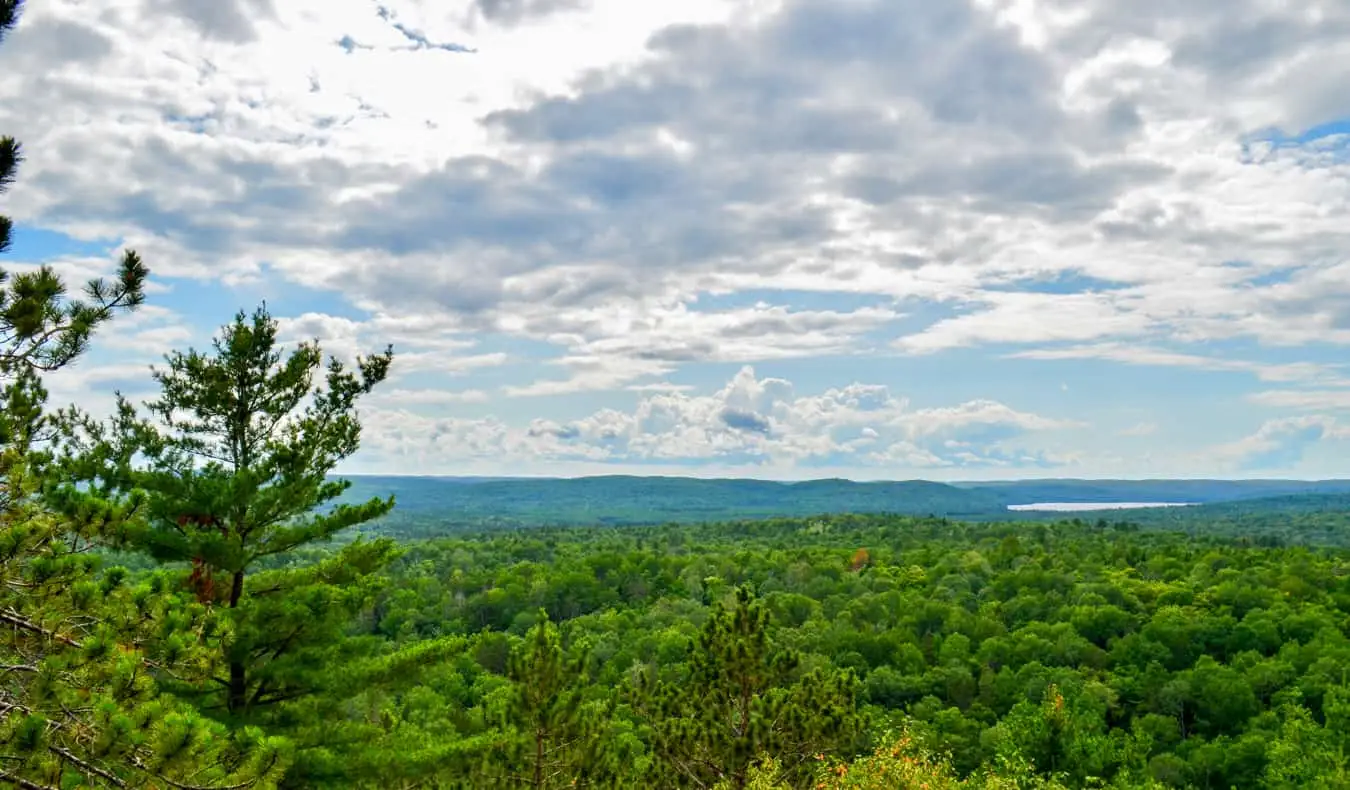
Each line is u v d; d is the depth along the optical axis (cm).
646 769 1755
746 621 1738
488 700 3947
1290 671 6356
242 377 1484
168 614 826
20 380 847
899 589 10181
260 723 1383
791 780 1645
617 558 11262
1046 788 2845
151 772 685
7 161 687
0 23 660
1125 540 14200
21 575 767
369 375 1549
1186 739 6019
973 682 6769
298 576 1513
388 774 1470
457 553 13400
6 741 652
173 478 1359
